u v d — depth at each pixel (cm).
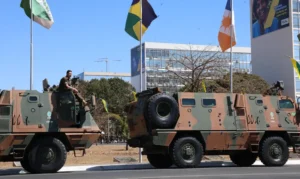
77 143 1541
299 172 1416
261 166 1733
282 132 1811
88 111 1580
